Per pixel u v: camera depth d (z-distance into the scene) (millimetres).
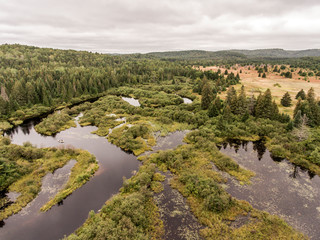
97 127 66062
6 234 27172
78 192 34844
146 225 27453
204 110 75875
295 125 55969
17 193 34312
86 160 43781
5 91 88000
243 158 45156
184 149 46562
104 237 23750
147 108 79875
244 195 33594
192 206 31141
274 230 26641
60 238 26469
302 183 36750
